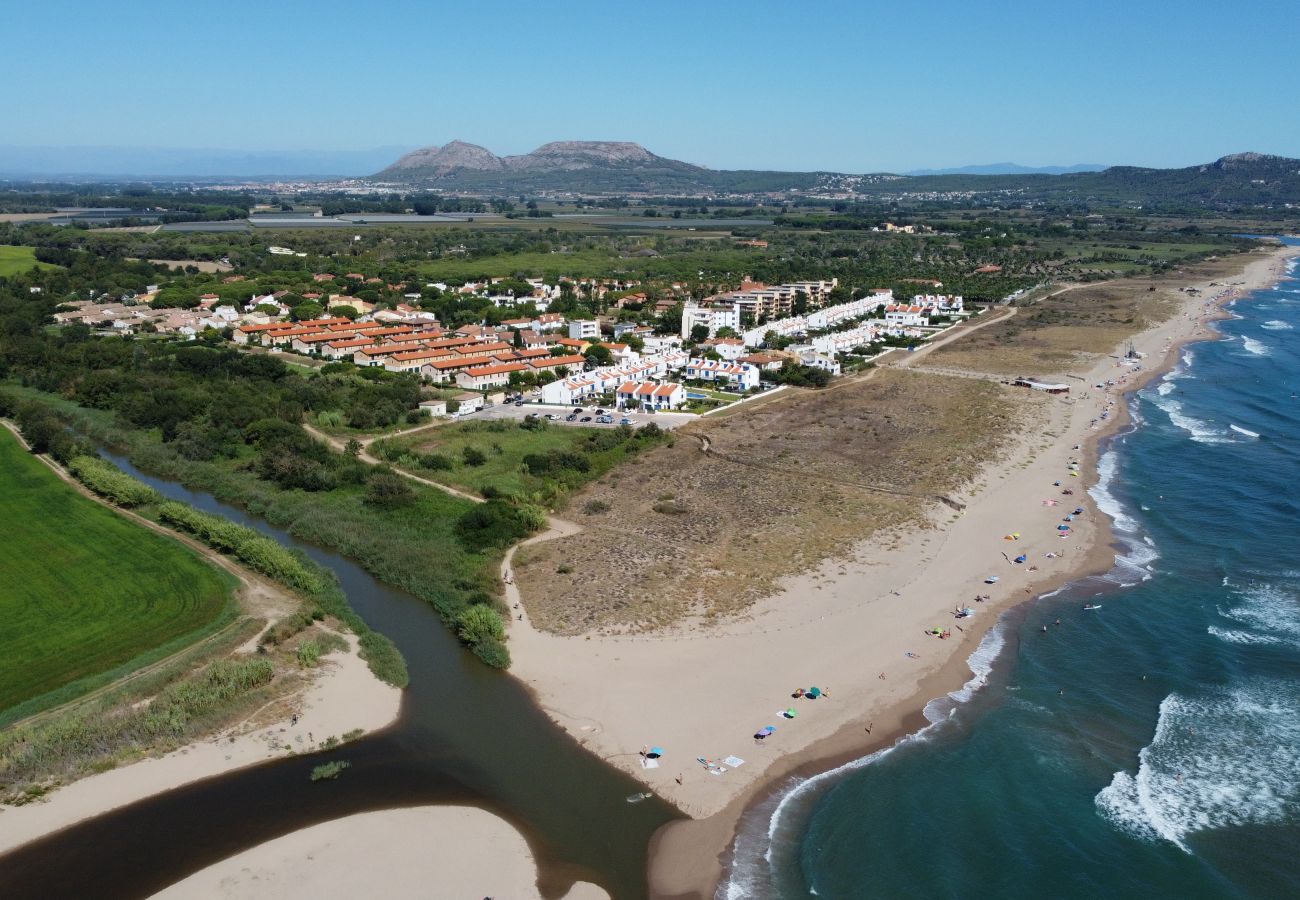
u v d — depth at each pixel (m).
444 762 75.69
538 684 87.12
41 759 73.38
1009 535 124.00
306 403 191.75
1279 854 65.44
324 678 87.88
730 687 86.00
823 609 101.62
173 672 86.25
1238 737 79.00
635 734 79.19
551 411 194.75
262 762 75.50
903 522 128.38
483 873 63.41
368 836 66.94
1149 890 62.19
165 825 67.88
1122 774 74.25
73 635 94.75
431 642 96.75
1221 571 112.75
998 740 78.56
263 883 62.16
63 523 127.25
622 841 66.75
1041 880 63.03
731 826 68.31
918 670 89.50
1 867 63.41
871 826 68.25
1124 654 92.94
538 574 111.44
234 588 106.50
